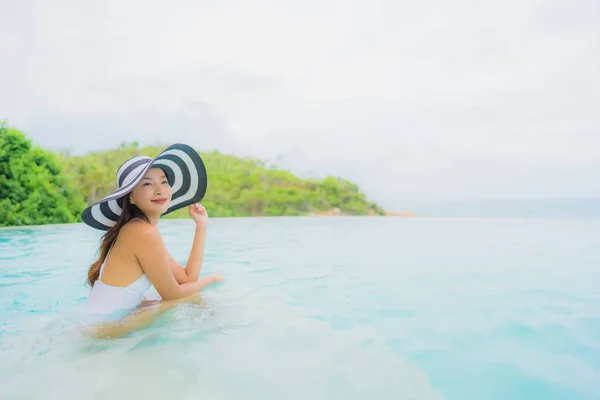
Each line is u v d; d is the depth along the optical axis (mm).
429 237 8609
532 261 5477
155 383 1843
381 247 6938
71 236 7977
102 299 2777
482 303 3387
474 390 1901
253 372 1990
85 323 2605
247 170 22812
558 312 3148
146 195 2861
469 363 2205
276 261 5387
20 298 3340
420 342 2502
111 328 2518
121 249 2781
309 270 4754
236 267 4914
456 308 3236
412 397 1794
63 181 13562
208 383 1862
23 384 1804
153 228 2865
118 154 19766
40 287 3746
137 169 2875
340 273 4586
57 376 1890
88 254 5762
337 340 2475
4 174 12000
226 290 3611
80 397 1698
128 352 2182
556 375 2074
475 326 2814
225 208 19875
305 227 11227
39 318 2750
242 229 10492
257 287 3795
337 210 22422
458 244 7352
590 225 11797
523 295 3656
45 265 4898
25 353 2145
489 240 8062
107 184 17266
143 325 2586
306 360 2156
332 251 6379
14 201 11922
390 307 3244
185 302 3094
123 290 2795
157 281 2916
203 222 3576
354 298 3506
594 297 3576
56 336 2395
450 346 2447
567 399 1833
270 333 2551
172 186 3297
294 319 2852
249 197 20812
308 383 1894
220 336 2465
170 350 2223
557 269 4902
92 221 2965
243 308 3061
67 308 3018
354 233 9516
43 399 1677
